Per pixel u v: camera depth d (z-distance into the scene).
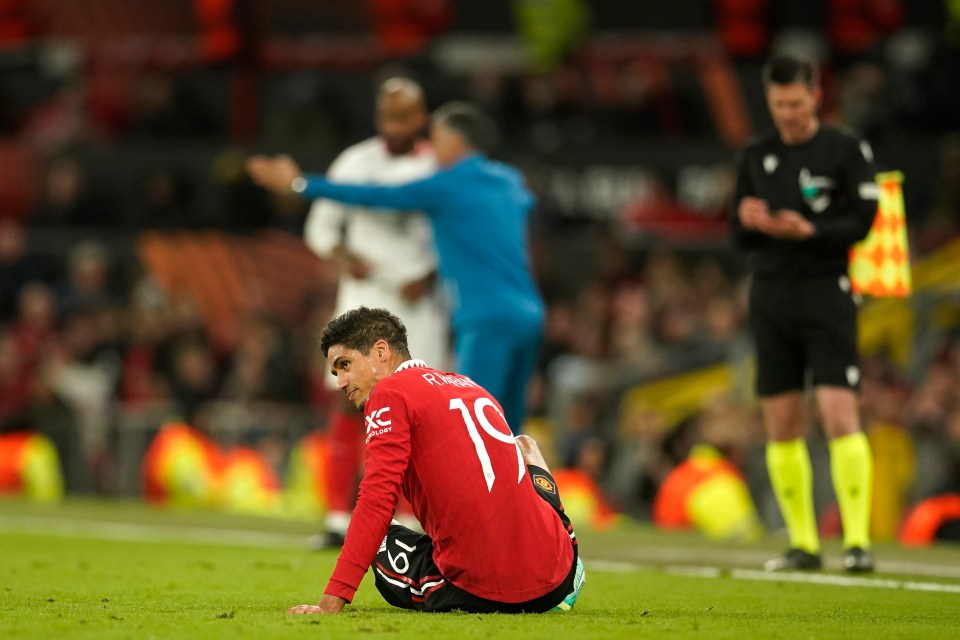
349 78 67.69
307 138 64.81
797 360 25.97
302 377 54.56
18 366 56.53
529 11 63.44
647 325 53.28
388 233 30.89
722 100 63.78
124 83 69.50
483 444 17.27
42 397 53.78
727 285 56.12
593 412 47.59
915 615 18.55
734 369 46.88
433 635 15.25
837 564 27.17
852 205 25.31
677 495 43.44
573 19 63.22
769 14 60.44
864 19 60.94
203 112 68.62
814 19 62.88
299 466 50.59
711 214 59.75
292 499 50.31
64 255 64.94
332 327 17.64
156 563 26.25
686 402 49.66
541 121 63.84
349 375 17.56
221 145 66.19
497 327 27.72
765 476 43.25
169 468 51.03
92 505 47.22
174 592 21.03
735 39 60.69
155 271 64.06
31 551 29.09
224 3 63.91
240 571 24.62
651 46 63.97
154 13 71.31
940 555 30.16
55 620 16.77
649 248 59.28
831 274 25.42
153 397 55.31
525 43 64.56
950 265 48.44
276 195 65.19
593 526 44.31
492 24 66.50
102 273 62.84
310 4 69.12
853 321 25.50
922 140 59.25
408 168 30.77
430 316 31.20
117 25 72.31
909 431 41.47
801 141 25.67
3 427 53.31
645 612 18.27
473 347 27.83
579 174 62.41
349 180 30.59
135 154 66.38
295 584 22.34
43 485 52.72
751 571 25.70
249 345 54.72
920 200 58.84
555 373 53.97
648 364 50.50
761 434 44.56
